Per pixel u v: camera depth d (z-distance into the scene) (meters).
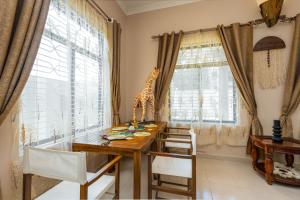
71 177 0.92
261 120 2.47
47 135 1.47
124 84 3.17
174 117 2.82
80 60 1.88
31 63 1.18
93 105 2.11
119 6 2.96
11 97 1.09
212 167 2.39
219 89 2.62
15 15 1.13
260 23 2.43
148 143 1.54
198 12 2.81
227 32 2.59
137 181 1.30
